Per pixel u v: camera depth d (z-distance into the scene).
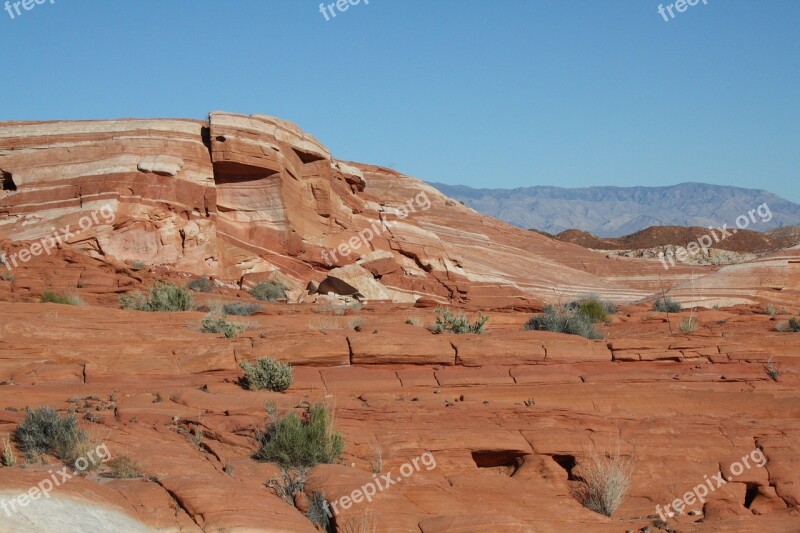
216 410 12.84
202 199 41.12
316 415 11.98
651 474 12.55
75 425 10.96
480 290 48.12
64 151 40.03
